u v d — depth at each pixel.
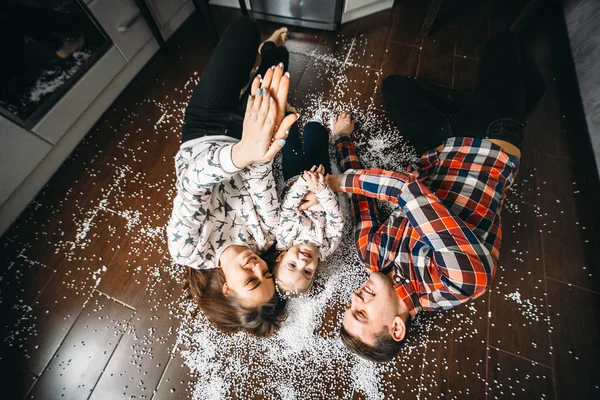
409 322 0.90
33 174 1.24
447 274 0.76
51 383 1.04
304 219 1.01
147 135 1.43
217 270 0.89
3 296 1.13
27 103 1.11
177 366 1.06
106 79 1.38
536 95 1.24
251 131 0.56
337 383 1.05
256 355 1.08
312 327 1.12
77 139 1.38
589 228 1.23
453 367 1.06
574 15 1.51
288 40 1.66
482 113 1.03
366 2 1.59
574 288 1.14
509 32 1.21
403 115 1.28
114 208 1.28
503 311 1.12
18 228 1.23
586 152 1.30
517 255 1.20
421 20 1.69
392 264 0.96
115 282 1.17
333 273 1.19
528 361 1.05
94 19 1.20
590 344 1.07
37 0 0.99
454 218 0.79
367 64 1.57
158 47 1.61
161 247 1.22
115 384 1.04
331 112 1.45
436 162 1.02
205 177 0.68
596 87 1.31
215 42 1.51
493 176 0.93
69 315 1.12
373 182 0.94
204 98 1.00
